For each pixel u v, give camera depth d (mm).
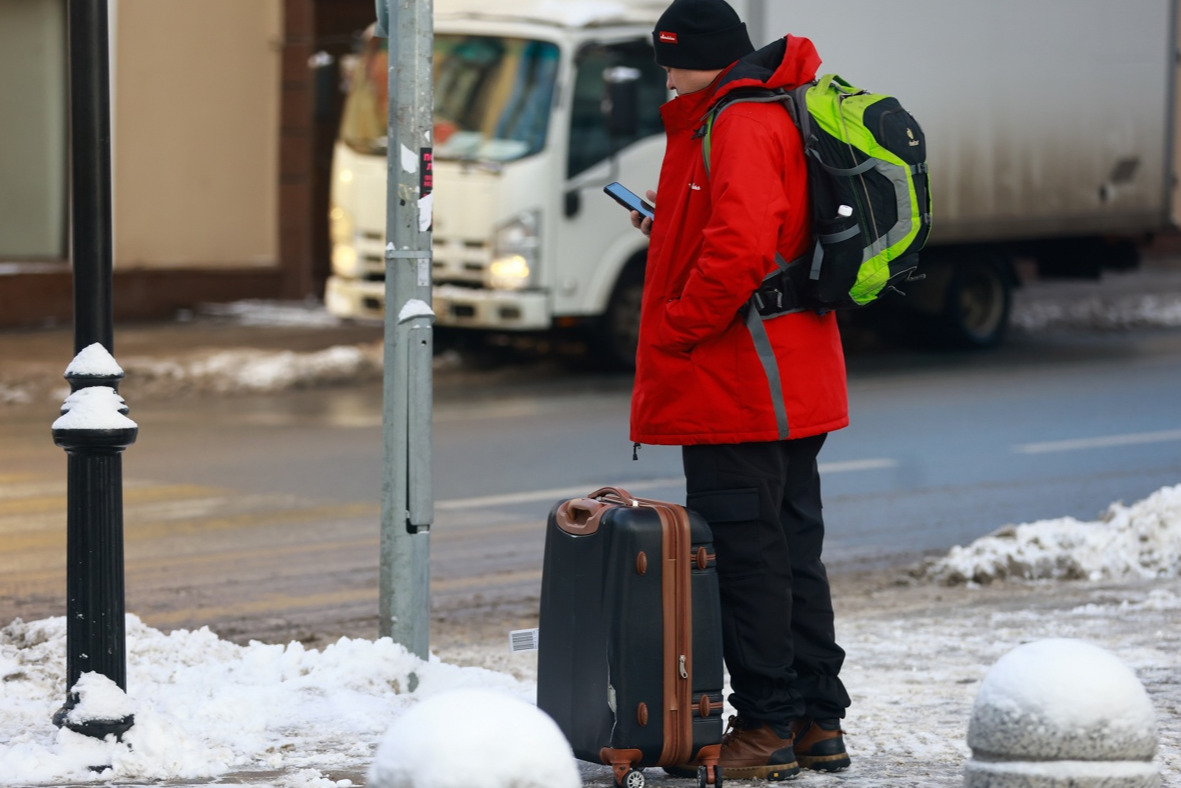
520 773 11031
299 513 39844
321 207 90062
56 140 79000
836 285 17609
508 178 61031
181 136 83250
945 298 73562
